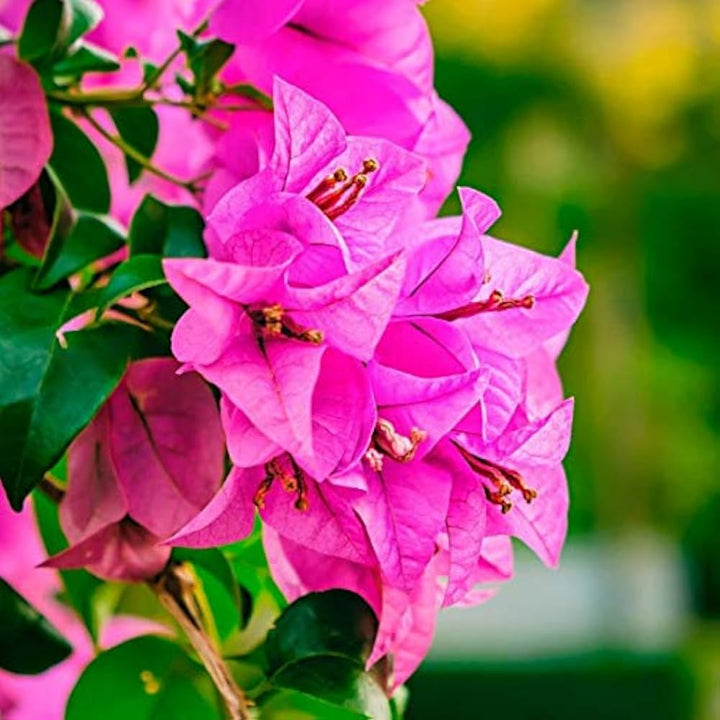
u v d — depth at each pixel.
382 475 0.66
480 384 0.65
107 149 0.79
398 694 0.73
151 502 0.69
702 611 8.05
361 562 0.66
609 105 7.01
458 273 0.66
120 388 0.69
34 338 0.66
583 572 7.97
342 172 0.65
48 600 0.93
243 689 0.73
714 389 8.01
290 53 0.70
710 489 8.05
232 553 0.75
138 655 0.72
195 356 0.64
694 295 7.88
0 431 0.65
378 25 0.71
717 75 7.06
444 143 0.73
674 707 5.63
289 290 0.63
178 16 0.79
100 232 0.70
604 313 7.68
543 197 7.14
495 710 5.65
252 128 0.71
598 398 7.79
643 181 7.27
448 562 0.69
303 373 0.63
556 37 6.86
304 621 0.69
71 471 0.69
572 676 5.65
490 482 0.67
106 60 0.72
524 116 6.94
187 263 0.62
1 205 0.68
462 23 6.85
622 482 7.75
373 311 0.63
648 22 7.02
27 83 0.69
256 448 0.63
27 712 0.94
